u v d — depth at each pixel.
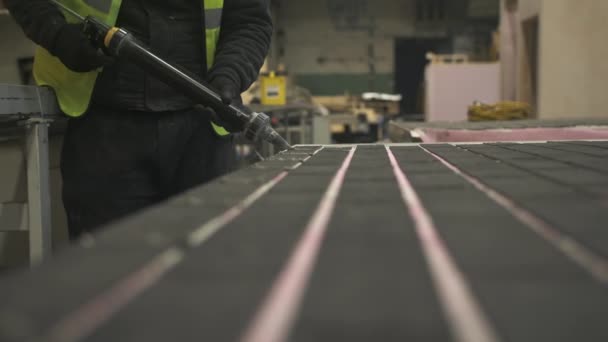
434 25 12.68
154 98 1.38
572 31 3.57
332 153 1.15
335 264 0.33
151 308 0.26
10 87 1.16
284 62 12.95
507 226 0.42
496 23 12.48
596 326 0.24
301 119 5.04
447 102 6.29
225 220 0.45
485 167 0.81
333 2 12.76
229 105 1.23
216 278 0.30
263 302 0.27
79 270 0.32
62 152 1.42
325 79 12.98
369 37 12.85
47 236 1.32
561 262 0.33
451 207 0.50
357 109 7.94
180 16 1.45
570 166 0.79
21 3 1.28
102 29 1.22
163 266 0.33
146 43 1.42
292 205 0.52
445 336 0.23
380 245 0.37
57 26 1.24
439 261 0.34
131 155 1.39
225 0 1.50
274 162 0.94
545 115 3.75
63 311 0.26
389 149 1.25
